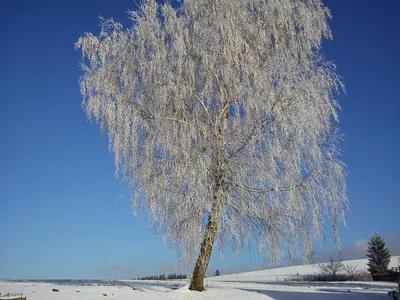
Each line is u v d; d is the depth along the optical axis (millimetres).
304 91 16406
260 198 16297
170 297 15219
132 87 16906
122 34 17375
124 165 16547
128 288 17172
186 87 16766
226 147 15852
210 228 16031
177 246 15953
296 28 17984
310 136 16219
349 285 23516
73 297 13406
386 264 55281
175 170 15641
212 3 17594
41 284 18859
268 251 16438
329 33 18172
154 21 17203
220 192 15719
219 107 17141
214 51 16750
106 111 16406
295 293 16922
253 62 16688
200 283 17000
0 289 14711
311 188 16234
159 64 16516
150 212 16312
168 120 16609
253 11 18078
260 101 16016
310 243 16172
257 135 15922
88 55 16984
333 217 16266
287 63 16781
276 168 16031
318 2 18469
